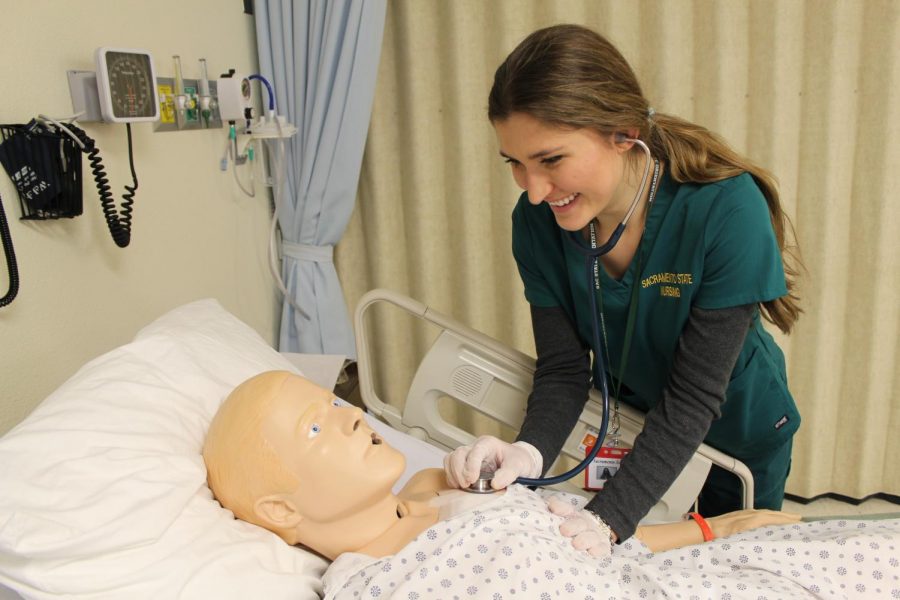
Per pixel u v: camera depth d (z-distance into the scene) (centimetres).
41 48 111
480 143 217
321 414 96
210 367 112
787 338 229
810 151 212
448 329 152
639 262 120
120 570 78
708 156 112
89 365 101
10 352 105
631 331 124
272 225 196
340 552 100
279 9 188
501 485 106
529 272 136
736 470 140
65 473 81
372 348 239
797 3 200
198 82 163
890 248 215
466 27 206
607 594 91
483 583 87
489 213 224
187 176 158
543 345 136
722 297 109
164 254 149
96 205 124
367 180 221
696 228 111
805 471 239
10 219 104
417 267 227
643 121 104
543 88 93
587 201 105
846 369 231
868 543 102
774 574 101
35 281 110
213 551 85
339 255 231
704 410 110
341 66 183
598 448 122
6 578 76
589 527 103
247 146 186
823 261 218
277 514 96
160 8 147
